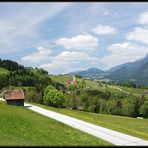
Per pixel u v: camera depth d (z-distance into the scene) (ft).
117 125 256.11
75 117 283.18
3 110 251.80
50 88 505.25
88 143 144.87
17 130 165.48
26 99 647.97
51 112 319.06
